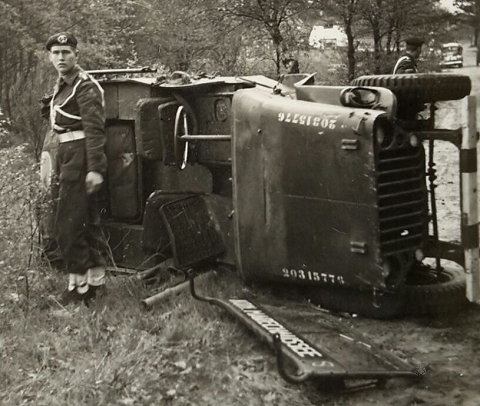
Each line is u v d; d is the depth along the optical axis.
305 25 20.06
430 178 6.11
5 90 13.13
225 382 4.70
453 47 26.39
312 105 5.62
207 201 6.60
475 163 5.51
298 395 4.60
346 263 5.45
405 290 5.69
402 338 5.39
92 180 5.99
